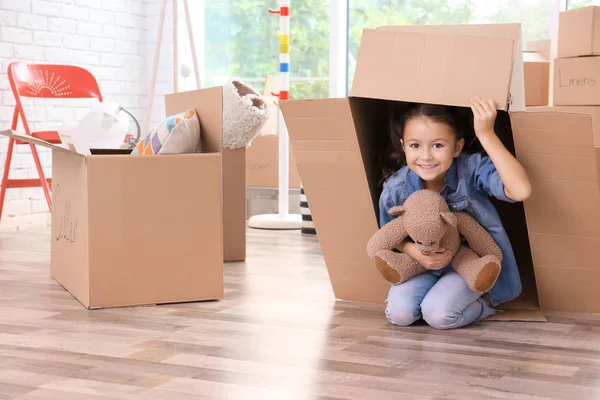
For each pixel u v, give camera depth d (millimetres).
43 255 2936
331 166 2008
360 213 2045
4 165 3580
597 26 2736
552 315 2000
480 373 1538
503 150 1776
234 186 2775
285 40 3514
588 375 1529
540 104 3119
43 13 3807
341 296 2182
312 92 4160
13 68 3400
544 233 1933
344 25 4074
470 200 1910
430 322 1866
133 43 4320
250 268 2664
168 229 2113
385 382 1484
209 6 4418
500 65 1763
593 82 2744
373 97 1838
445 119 1853
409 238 1977
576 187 1833
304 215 3504
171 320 1956
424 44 1819
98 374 1532
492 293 1972
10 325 1906
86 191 2039
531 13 3656
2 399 1395
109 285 2076
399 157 2055
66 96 3529
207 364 1596
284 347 1718
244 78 4359
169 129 2189
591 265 1943
